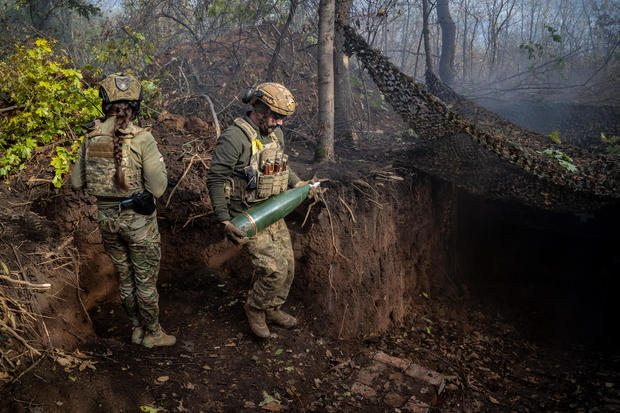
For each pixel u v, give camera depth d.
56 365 2.58
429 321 5.73
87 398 2.47
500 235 8.59
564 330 6.60
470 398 4.12
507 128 5.57
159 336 3.24
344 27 5.75
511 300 7.22
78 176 2.79
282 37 6.51
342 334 4.33
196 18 6.93
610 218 7.97
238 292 4.17
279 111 2.94
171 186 4.09
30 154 3.85
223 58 7.16
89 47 6.59
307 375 3.50
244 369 3.28
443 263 6.83
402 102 4.93
